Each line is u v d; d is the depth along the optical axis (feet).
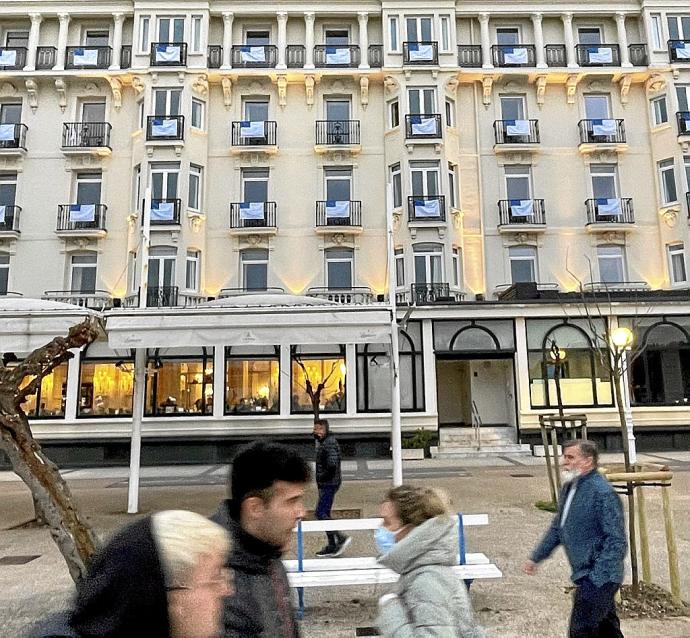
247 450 6.88
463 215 82.79
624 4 86.48
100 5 85.40
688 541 26.61
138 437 37.14
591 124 83.66
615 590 11.67
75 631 3.79
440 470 55.42
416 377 71.31
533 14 86.63
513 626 16.53
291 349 71.82
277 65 84.99
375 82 86.28
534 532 28.66
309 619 17.39
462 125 85.46
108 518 34.55
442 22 85.51
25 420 18.98
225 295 77.61
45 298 78.89
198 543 4.18
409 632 6.89
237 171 83.46
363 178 83.66
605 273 81.61
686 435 69.51
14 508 40.04
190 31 84.23
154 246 77.77
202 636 4.03
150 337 31.65
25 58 84.84
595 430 69.41
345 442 69.41
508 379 74.90
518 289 73.20
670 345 70.79
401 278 79.61
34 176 82.38
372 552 25.07
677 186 80.79
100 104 86.17
